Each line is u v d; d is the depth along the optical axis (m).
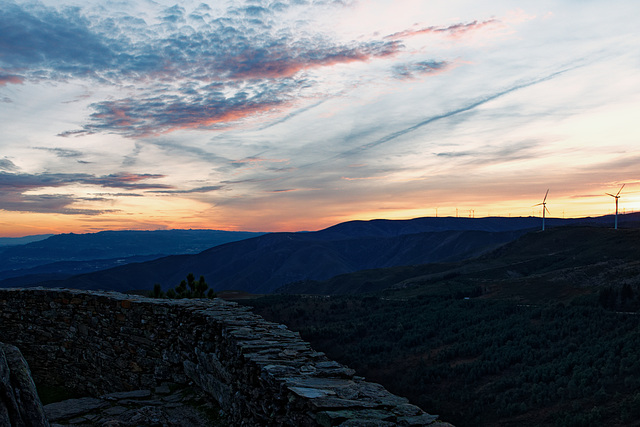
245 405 7.16
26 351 13.98
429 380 74.31
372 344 94.69
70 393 12.67
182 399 9.37
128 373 11.46
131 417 8.11
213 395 8.81
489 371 73.50
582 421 48.97
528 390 63.03
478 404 62.44
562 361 69.88
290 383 5.77
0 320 14.62
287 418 5.54
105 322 12.38
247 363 7.17
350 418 4.50
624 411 48.66
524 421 54.50
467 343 86.94
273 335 8.45
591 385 58.47
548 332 85.38
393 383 76.25
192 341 10.11
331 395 5.28
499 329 93.75
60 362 13.38
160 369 10.80
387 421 4.45
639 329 72.38
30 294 14.25
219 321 9.23
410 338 94.94
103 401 9.12
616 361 62.75
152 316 11.28
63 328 13.45
